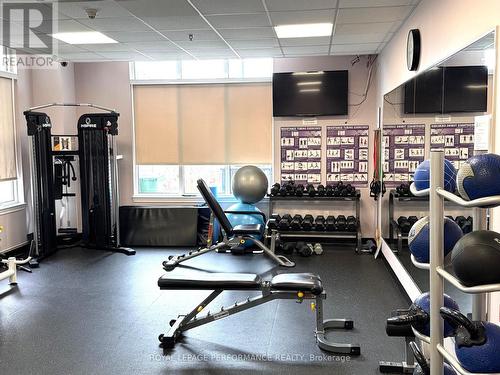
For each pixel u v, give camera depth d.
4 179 6.25
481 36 2.48
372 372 3.02
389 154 5.44
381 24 4.77
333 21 4.66
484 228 2.04
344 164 6.92
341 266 5.66
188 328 3.54
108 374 3.02
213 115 7.21
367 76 6.75
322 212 7.04
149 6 4.10
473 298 2.16
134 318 3.99
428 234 2.02
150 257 6.20
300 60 6.84
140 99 7.33
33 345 3.47
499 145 2.25
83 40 5.46
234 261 5.96
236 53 6.32
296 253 6.32
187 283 3.42
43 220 6.12
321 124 6.92
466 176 1.64
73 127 7.31
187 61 7.17
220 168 7.41
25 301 4.45
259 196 6.59
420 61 4.02
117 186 6.54
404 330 2.28
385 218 5.77
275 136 7.04
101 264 5.83
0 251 6.04
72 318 4.00
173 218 6.93
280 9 4.23
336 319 3.79
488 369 1.59
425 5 3.83
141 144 7.40
